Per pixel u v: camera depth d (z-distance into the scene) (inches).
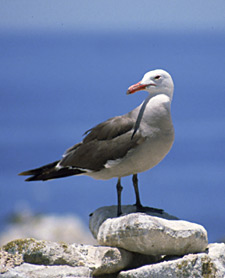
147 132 349.7
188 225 325.7
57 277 305.7
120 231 322.3
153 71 358.9
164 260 325.7
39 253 318.0
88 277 311.6
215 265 315.9
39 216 892.6
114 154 358.0
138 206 371.9
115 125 363.6
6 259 313.6
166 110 351.3
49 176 383.2
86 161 369.1
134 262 331.9
